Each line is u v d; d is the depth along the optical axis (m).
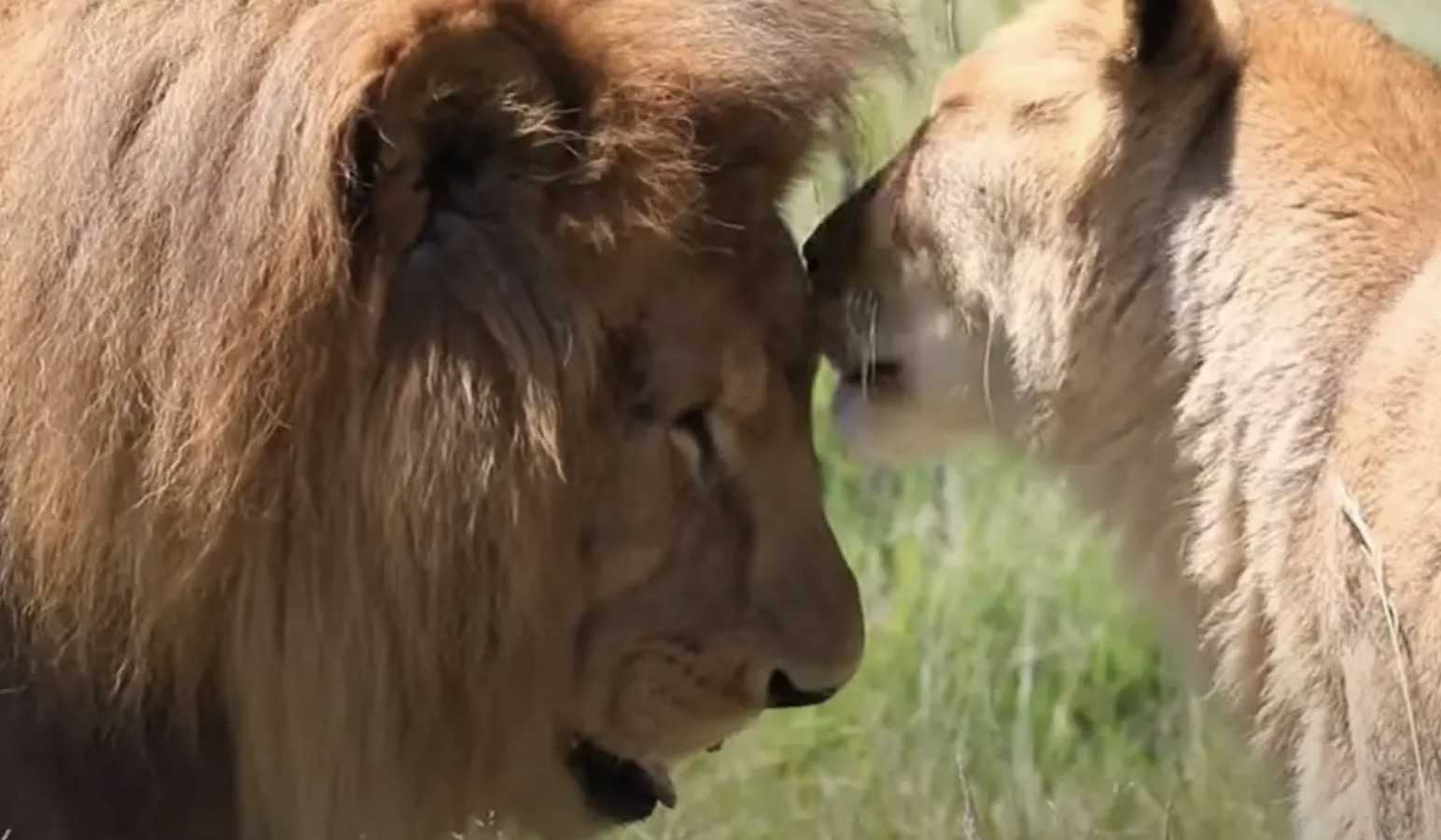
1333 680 7.96
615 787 7.84
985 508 13.25
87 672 6.92
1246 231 8.34
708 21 7.34
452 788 7.40
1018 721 11.86
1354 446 7.86
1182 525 8.61
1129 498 8.77
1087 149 8.55
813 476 7.75
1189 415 8.45
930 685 12.20
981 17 12.38
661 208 7.11
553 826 7.67
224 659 7.06
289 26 6.70
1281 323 8.20
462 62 6.76
